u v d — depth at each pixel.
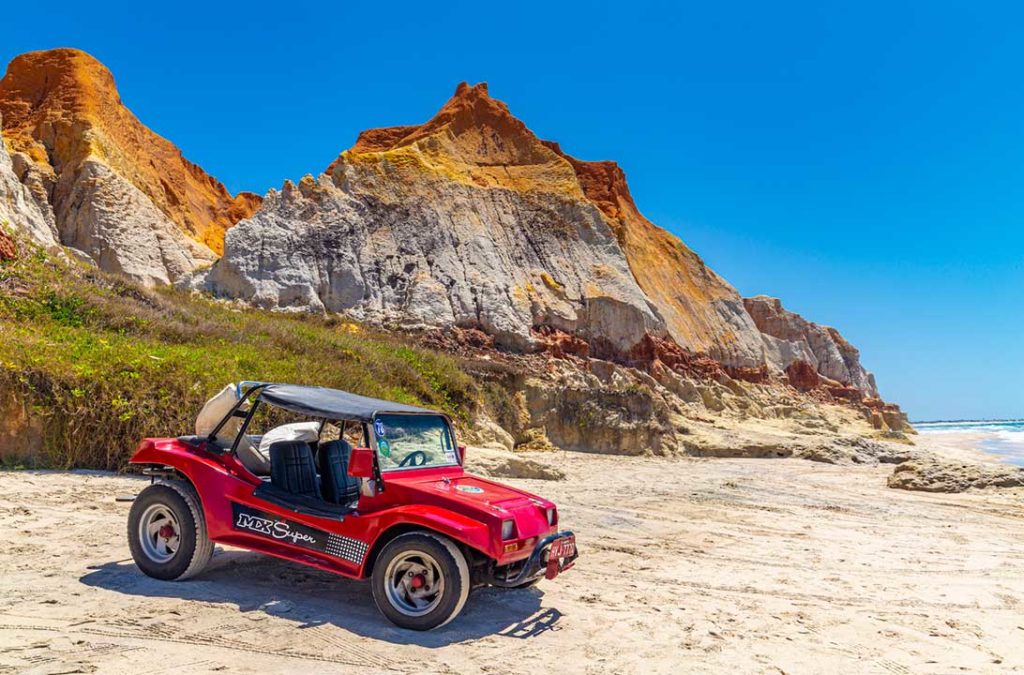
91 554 6.93
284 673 4.42
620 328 39.72
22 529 7.67
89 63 38.78
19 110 35.66
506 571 5.57
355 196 38.75
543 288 39.72
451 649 5.05
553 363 34.22
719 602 6.92
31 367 11.68
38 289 17.45
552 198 44.84
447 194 41.12
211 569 6.75
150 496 6.29
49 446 11.32
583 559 8.60
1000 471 19.03
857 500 16.20
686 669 4.95
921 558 9.77
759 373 51.78
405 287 35.91
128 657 4.48
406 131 51.56
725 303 55.38
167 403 12.41
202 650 4.70
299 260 34.28
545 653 5.11
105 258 30.41
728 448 29.28
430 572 5.41
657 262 51.75
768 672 5.00
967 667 5.37
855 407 60.22
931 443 52.72
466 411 22.42
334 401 6.37
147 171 39.97
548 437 26.27
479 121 48.81
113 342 15.24
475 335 34.34
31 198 29.25
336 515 5.75
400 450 6.14
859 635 6.07
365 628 5.36
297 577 6.64
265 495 6.05
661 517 12.25
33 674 4.09
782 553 9.68
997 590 8.09
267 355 18.48
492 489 6.27
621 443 26.62
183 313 21.20
